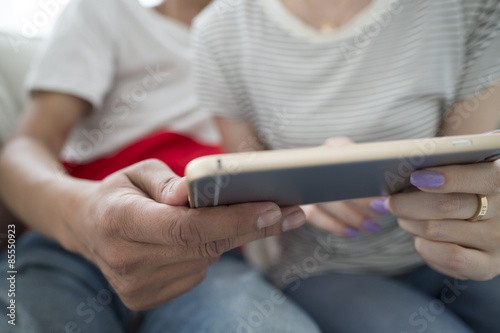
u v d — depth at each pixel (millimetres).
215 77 828
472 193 421
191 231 353
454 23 669
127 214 380
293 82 759
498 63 676
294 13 755
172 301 669
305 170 320
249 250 903
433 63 689
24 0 864
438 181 390
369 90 716
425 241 495
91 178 842
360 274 740
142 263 415
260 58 768
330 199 461
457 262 469
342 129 743
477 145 351
